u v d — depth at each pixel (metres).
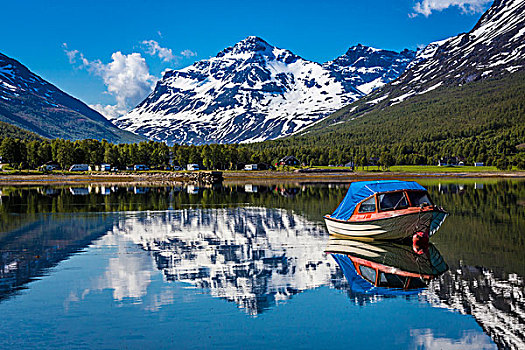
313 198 77.12
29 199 76.81
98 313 19.88
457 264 27.97
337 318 19.36
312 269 27.31
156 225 45.09
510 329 18.12
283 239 37.38
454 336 17.56
